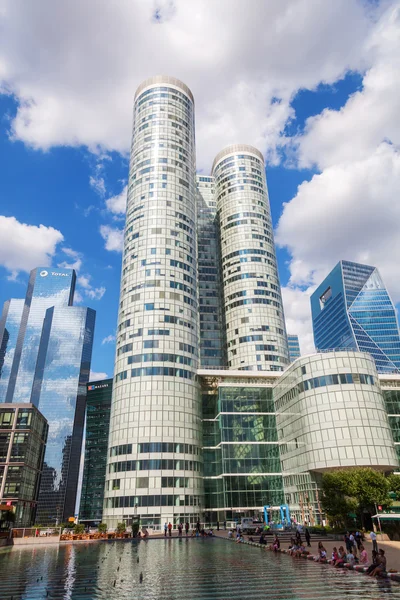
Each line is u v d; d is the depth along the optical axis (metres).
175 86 136.75
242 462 87.19
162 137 125.00
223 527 82.38
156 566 32.22
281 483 84.81
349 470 58.41
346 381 72.50
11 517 88.44
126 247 112.00
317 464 69.38
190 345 99.00
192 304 105.31
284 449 84.44
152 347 94.31
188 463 85.12
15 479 109.25
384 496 52.12
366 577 25.53
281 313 138.00
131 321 98.81
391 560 31.88
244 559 35.41
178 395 90.88
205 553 40.59
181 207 116.00
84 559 38.22
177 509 79.50
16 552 46.03
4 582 26.42
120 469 83.00
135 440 84.50
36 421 125.50
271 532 58.22
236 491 84.50
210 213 167.12
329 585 23.06
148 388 89.69
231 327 136.38
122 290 106.56
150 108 131.38
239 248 145.62
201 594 21.55
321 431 70.69
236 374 99.31
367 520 55.81
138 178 120.00
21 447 113.69
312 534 55.91
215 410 97.50
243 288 138.50
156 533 70.81
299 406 77.19
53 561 37.00
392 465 67.25
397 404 91.75
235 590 22.36
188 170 124.50
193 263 111.75
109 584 25.17
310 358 76.81
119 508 79.19
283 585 23.36
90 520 195.62
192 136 135.12
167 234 109.69
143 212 113.00
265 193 159.88
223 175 162.50
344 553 31.39
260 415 92.00
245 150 164.50
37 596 22.05
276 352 129.25
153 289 101.50
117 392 92.75
